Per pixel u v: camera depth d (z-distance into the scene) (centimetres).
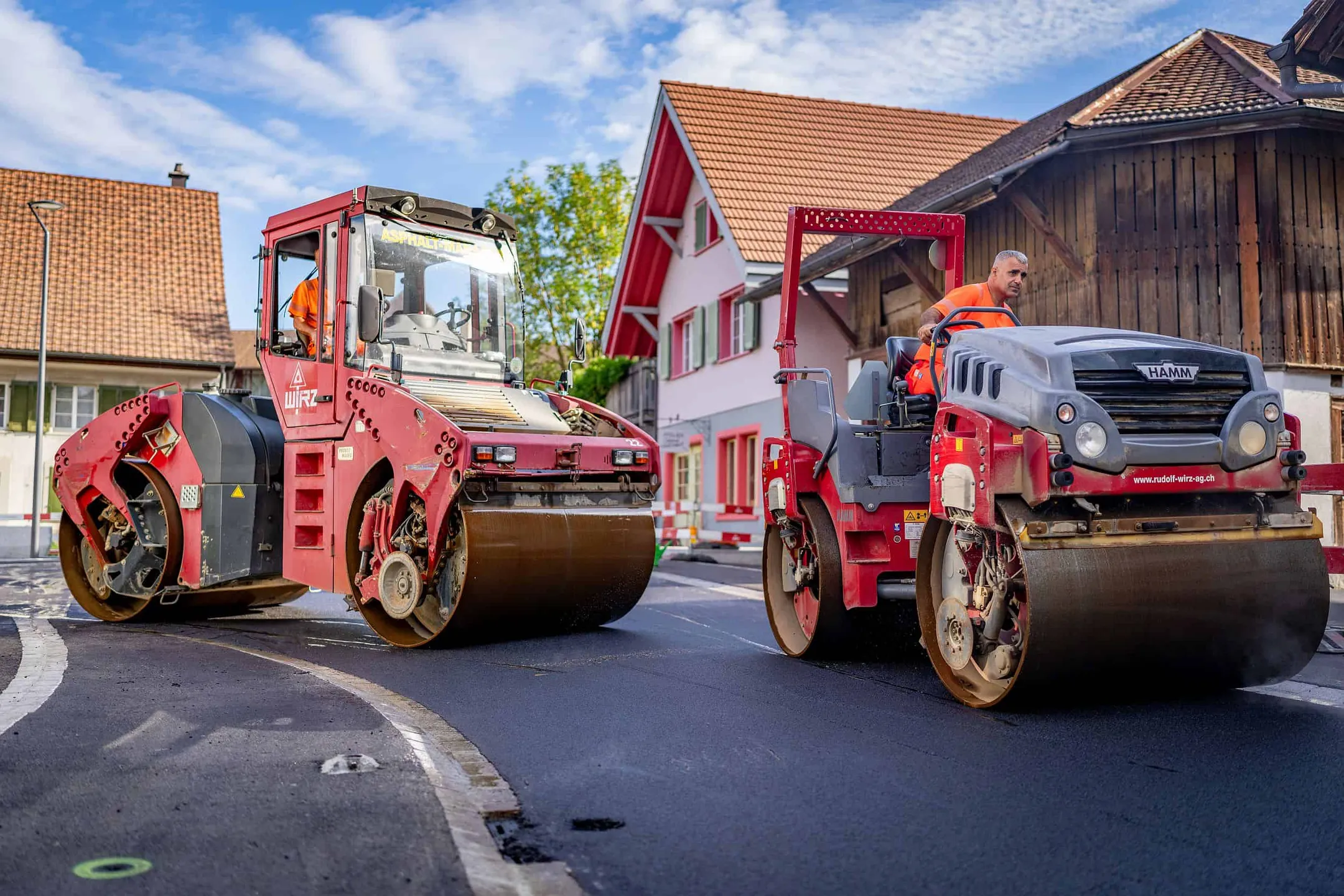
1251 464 545
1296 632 551
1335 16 1198
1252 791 415
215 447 959
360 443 853
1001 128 2855
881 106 2789
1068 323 1452
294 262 930
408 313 895
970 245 1647
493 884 325
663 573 1509
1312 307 1320
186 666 730
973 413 570
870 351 1981
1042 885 328
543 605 847
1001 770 453
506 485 820
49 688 640
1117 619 525
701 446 2616
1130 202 1388
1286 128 1280
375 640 884
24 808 396
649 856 353
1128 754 473
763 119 2589
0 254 3269
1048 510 536
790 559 792
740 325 2431
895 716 563
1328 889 322
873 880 333
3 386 3125
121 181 3566
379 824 378
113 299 3272
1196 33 1588
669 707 589
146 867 337
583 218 4150
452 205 929
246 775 442
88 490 1060
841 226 805
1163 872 337
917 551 718
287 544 916
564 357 4212
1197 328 1345
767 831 378
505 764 469
